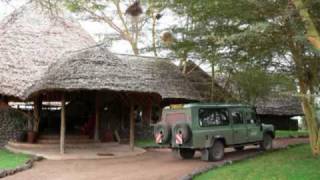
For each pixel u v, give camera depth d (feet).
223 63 55.57
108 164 56.49
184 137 55.77
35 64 74.64
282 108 118.52
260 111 114.21
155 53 91.76
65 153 64.08
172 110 58.95
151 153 69.31
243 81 80.43
